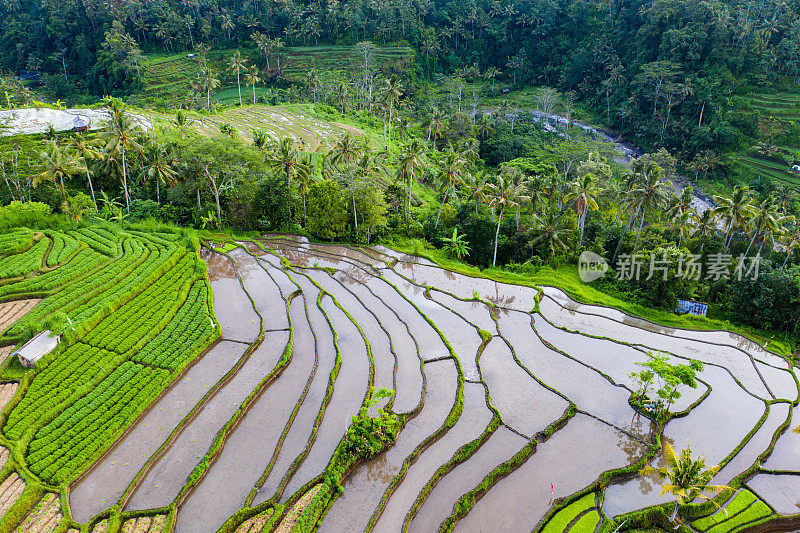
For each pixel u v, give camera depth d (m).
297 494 39.66
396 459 44.03
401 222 90.31
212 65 192.88
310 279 71.44
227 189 86.75
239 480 40.75
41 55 194.38
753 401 52.81
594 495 41.84
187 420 45.78
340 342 58.09
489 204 81.62
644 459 44.53
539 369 56.03
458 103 173.00
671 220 82.25
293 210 91.50
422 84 192.00
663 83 144.25
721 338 64.19
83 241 73.31
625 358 58.53
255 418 46.78
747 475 44.22
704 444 47.22
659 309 70.44
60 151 79.62
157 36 193.00
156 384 48.47
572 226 82.75
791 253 78.25
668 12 156.00
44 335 52.22
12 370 49.19
